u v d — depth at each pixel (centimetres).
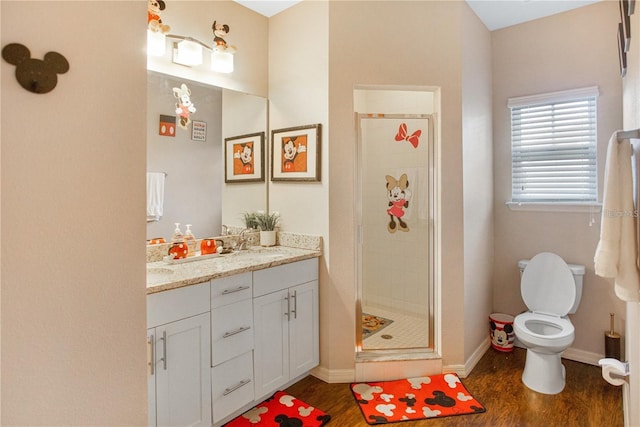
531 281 280
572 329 239
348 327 254
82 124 75
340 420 212
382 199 304
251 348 212
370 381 254
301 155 266
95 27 77
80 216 76
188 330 179
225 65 252
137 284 86
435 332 266
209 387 190
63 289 73
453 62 254
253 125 281
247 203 279
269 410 221
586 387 243
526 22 298
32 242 69
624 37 154
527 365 250
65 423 74
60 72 72
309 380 257
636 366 125
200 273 191
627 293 116
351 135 252
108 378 81
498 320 300
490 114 311
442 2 255
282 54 281
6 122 66
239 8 271
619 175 119
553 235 292
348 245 253
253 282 213
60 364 73
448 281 258
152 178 227
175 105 238
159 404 168
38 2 69
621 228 118
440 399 230
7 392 67
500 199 316
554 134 291
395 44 252
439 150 257
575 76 279
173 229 237
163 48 221
